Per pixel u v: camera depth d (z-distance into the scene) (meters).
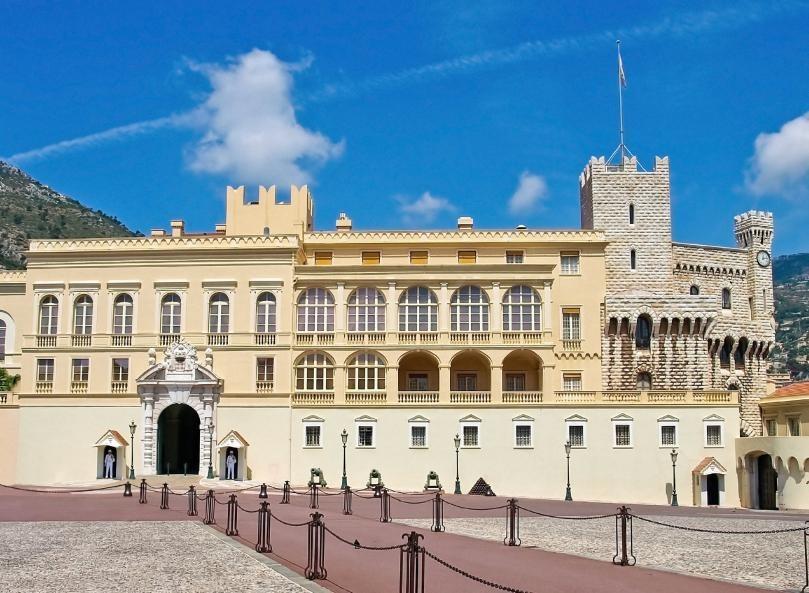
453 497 73.38
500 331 83.94
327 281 85.75
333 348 84.44
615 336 91.44
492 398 82.38
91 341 85.56
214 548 36.75
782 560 36.06
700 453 80.75
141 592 27.12
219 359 84.69
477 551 36.47
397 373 83.88
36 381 85.25
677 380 91.31
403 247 91.88
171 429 86.88
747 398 103.38
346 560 33.47
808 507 74.19
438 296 85.06
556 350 89.19
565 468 80.44
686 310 91.75
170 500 63.38
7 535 41.56
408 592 24.06
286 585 28.20
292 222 96.12
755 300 105.50
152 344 85.31
